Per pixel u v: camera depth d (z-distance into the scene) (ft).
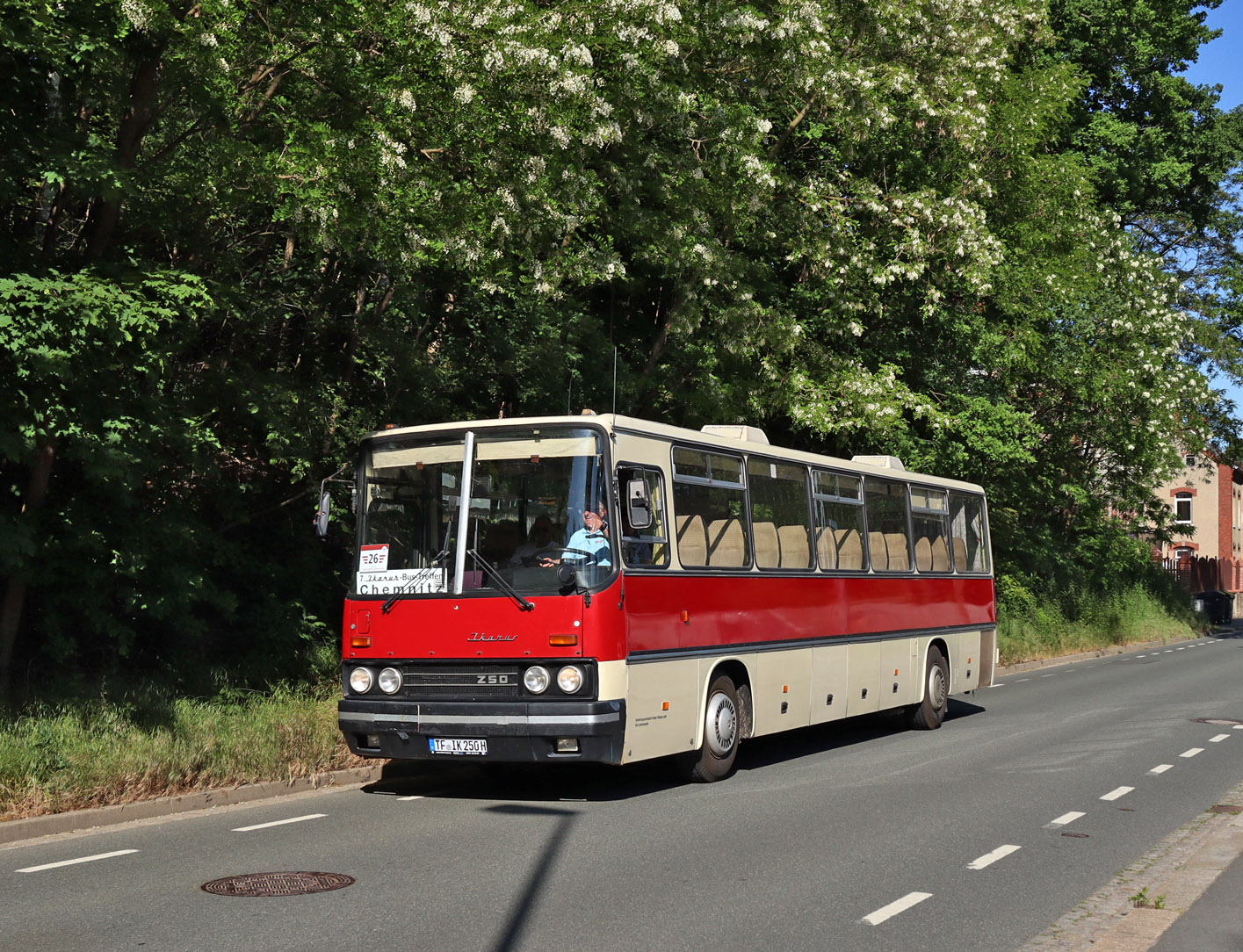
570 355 63.05
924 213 76.38
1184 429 121.29
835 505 49.47
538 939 21.18
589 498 35.27
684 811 34.40
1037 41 95.76
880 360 85.87
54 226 40.50
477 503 36.06
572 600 34.24
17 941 20.75
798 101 70.08
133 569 40.27
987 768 43.47
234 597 44.50
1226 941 21.59
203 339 51.70
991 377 95.81
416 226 46.73
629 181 63.57
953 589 60.39
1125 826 32.86
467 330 60.80
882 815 33.96
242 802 35.45
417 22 42.91
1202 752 47.73
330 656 50.65
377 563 36.73
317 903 23.48
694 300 67.62
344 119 43.91
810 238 74.18
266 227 51.24
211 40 39.22
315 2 41.63
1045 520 130.21
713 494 40.75
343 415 53.83
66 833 30.55
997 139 88.79
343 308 57.36
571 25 48.85
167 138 44.68
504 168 46.91
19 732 33.47
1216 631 186.50
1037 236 94.02
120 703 38.24
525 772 42.32
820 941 21.54
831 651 47.57
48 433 36.45
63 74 37.24
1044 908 24.09
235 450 50.26
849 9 72.54
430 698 35.12
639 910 23.35
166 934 21.15
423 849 28.73
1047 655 110.42
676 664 37.40
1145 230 153.58
